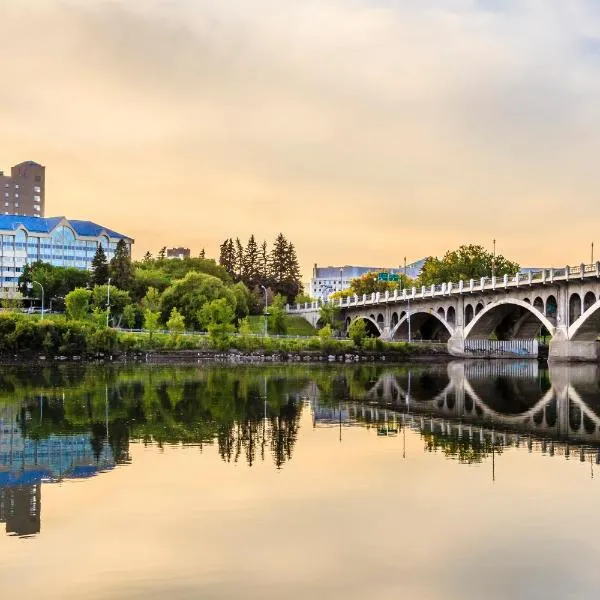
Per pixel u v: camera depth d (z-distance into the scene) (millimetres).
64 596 24250
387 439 48938
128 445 46188
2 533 29688
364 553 27719
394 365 135125
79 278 198750
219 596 24297
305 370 119062
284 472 39125
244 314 190375
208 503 33531
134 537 29250
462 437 50000
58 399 69875
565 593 24547
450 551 27953
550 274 118500
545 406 67875
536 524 30844
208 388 82688
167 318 172000
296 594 24453
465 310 148750
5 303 173125
